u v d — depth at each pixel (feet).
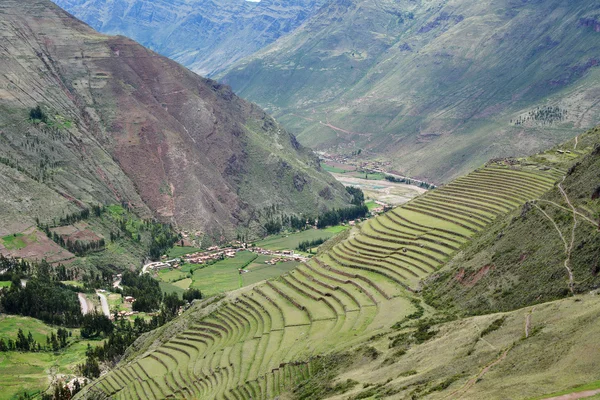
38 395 522.06
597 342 233.96
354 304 491.31
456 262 480.64
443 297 438.40
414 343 352.90
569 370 225.35
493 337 293.84
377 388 296.51
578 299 290.76
